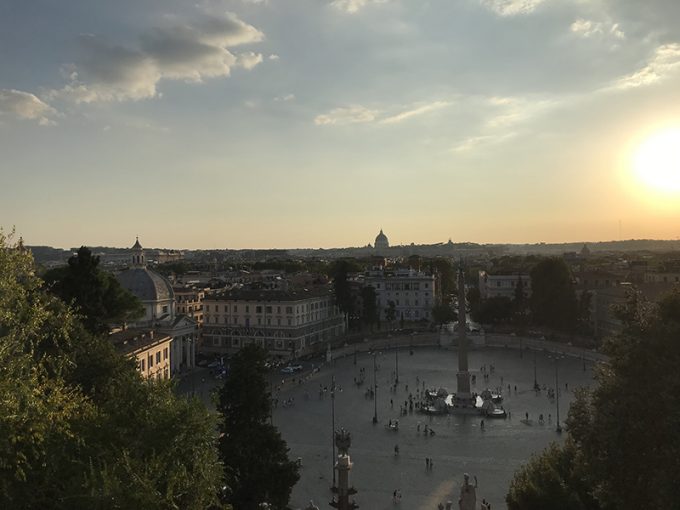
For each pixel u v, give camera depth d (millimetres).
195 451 35875
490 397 104875
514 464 71750
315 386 119812
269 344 163375
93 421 34781
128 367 53125
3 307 34031
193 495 33719
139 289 142375
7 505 27672
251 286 195500
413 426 90125
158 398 38875
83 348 50531
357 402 106125
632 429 37375
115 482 28219
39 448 30031
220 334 168125
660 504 34531
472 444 80312
